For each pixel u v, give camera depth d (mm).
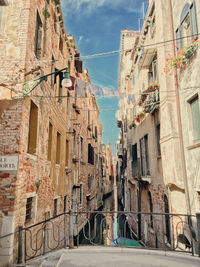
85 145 19109
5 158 5340
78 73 16250
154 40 10406
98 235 14562
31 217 6555
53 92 9242
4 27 6176
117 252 5020
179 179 6945
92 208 22578
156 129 9578
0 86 5750
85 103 19906
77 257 4688
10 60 5941
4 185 5176
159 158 9156
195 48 6227
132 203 16547
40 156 7289
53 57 9352
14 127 5516
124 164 22781
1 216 5008
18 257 4754
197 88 6148
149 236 10680
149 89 9242
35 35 7219
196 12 6312
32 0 6570
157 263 4320
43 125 7680
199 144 5938
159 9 8656
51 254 4941
